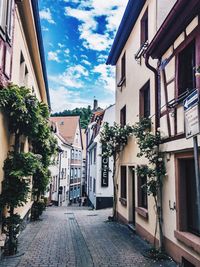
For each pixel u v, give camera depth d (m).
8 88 6.71
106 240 9.00
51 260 6.82
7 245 7.10
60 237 9.41
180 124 6.46
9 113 6.86
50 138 12.34
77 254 7.36
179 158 6.54
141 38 10.57
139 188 10.02
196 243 5.50
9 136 7.28
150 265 6.45
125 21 11.77
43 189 13.04
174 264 6.46
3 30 6.23
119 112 14.23
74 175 42.69
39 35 10.37
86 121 60.09
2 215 6.92
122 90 13.59
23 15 8.68
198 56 5.78
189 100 3.93
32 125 7.37
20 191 6.72
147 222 8.78
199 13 5.82
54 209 21.23
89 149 29.81
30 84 11.86
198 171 3.66
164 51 7.70
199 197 3.59
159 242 7.55
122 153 12.77
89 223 12.61
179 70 6.73
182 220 6.47
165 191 7.34
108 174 21.52
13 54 7.68
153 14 9.18
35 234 9.83
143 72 9.88
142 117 9.69
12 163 6.76
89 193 29.81
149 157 7.83
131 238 9.31
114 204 13.57
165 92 7.48
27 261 6.70
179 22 6.48
